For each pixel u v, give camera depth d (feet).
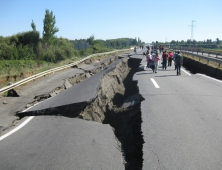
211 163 14.51
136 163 16.30
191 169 13.94
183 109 25.29
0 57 96.63
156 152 16.10
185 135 18.62
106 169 14.53
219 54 101.96
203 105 26.48
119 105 40.37
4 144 19.22
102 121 30.53
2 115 27.96
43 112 27.25
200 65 67.10
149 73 58.44
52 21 127.95
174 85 39.60
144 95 33.04
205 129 19.67
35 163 15.69
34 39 123.24
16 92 38.68
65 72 70.08
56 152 17.08
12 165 15.65
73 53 128.36
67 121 24.36
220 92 32.94
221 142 17.24
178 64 52.90
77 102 27.37
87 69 80.18
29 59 104.68
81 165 15.08
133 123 25.31
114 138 19.51
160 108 26.08
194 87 37.19
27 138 20.16
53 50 114.11
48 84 48.26
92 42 206.90
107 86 48.16
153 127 20.58
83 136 19.92
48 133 21.02
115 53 175.52
